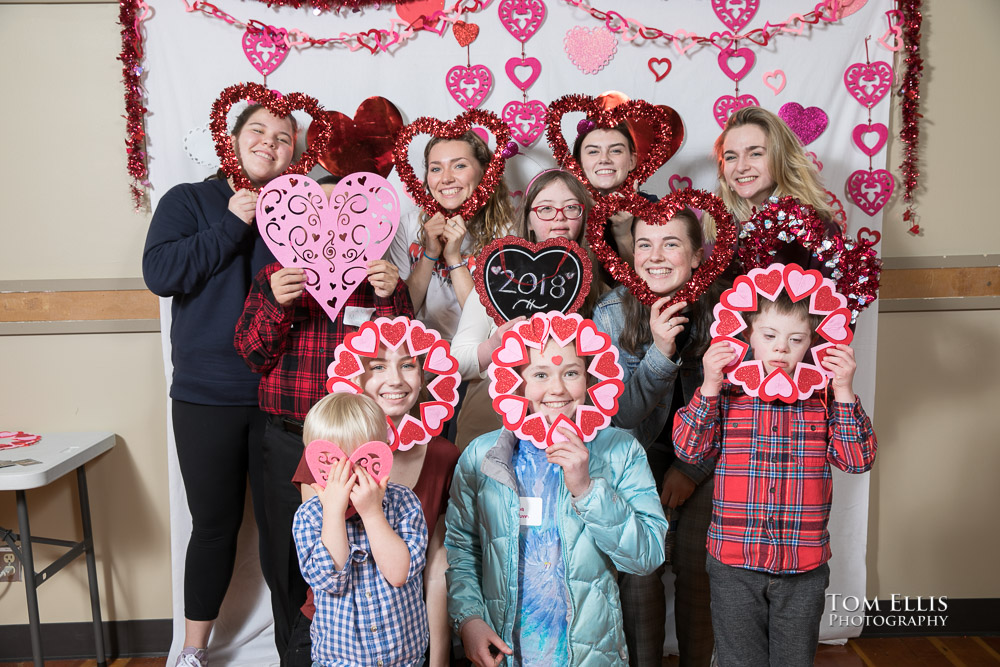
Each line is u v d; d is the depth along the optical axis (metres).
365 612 1.51
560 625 1.64
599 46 2.39
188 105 2.34
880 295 2.57
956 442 2.65
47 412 2.50
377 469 1.49
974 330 2.61
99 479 2.52
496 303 1.91
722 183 2.36
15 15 2.36
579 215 2.12
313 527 1.54
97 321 2.47
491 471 1.63
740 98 2.42
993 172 2.55
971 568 2.68
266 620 2.50
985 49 2.51
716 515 1.83
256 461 2.25
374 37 2.35
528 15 2.37
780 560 1.75
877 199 2.45
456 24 2.36
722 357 1.76
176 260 2.12
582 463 1.56
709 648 2.18
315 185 1.96
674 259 1.96
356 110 2.37
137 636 2.57
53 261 2.45
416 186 2.11
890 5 2.40
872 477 2.64
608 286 2.25
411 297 2.28
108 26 2.38
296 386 2.04
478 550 1.74
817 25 2.40
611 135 2.20
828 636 2.59
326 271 1.98
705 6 2.39
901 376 2.62
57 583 2.54
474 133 2.17
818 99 2.42
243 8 2.33
